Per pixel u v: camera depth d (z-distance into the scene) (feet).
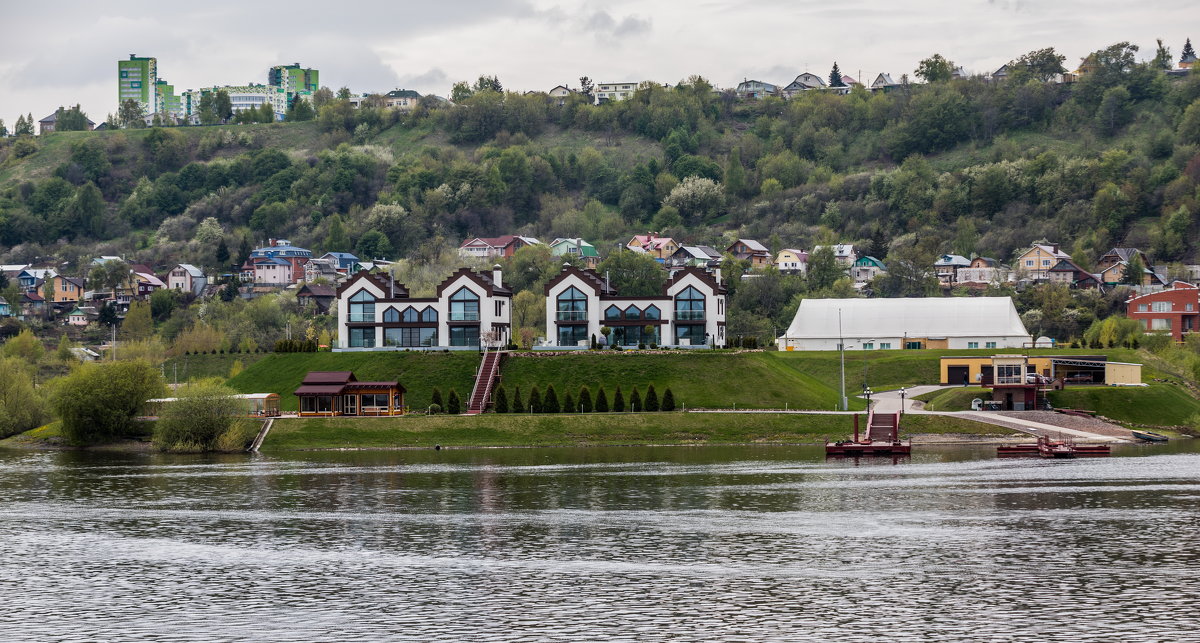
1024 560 331.57
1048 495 432.25
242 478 487.61
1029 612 281.13
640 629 270.46
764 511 403.34
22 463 549.13
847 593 298.56
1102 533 366.22
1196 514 395.14
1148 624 270.87
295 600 296.71
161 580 317.83
